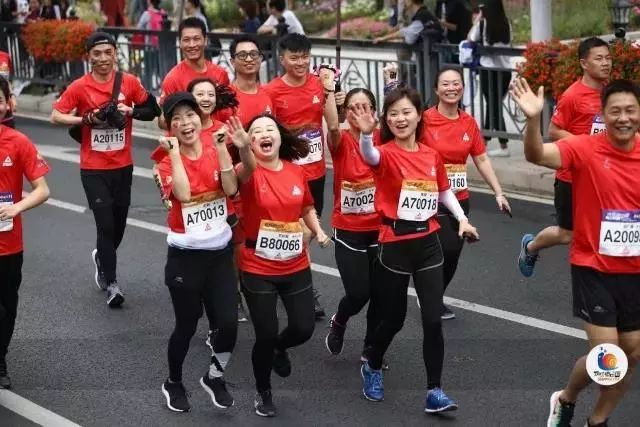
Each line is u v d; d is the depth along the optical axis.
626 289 7.54
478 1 19.70
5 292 9.10
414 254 8.40
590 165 7.45
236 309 8.36
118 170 11.38
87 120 11.12
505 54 16.67
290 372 9.23
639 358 7.70
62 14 25.33
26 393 9.09
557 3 30.50
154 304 11.26
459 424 8.32
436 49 17.50
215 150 8.43
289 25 20.61
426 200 8.40
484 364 9.45
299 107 10.75
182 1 24.80
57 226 14.35
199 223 8.29
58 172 17.52
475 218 14.30
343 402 8.80
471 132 10.27
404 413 8.55
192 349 10.00
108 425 8.46
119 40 22.52
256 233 8.24
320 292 11.49
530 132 7.34
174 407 8.65
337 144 9.31
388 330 8.58
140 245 13.37
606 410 7.74
